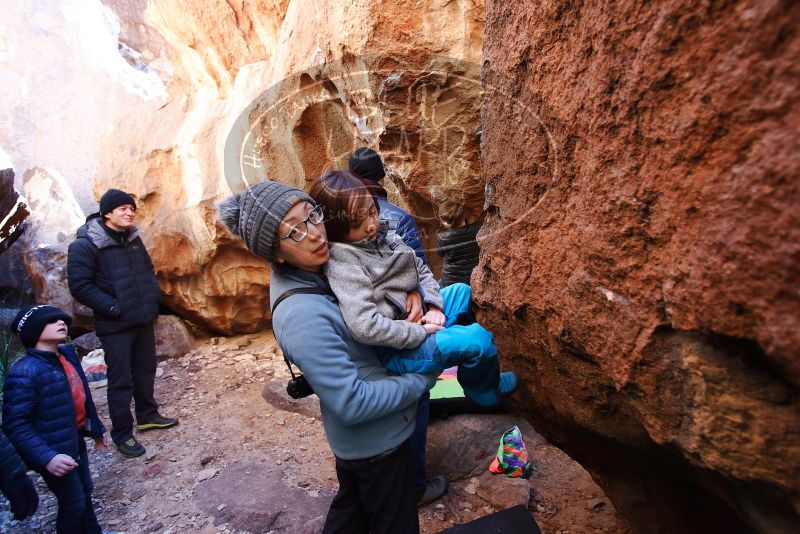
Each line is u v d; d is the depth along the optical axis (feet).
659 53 2.57
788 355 2.05
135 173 19.85
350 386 4.25
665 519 4.78
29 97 35.81
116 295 11.14
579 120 3.36
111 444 11.97
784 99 2.00
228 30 17.46
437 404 10.39
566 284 3.54
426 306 4.94
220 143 16.85
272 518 8.72
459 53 8.65
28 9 36.47
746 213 2.14
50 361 7.61
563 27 3.49
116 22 42.45
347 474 5.35
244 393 14.39
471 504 8.51
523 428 10.21
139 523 8.98
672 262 2.63
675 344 2.76
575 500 8.34
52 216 26.66
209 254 17.95
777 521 2.74
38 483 10.37
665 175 2.65
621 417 3.80
